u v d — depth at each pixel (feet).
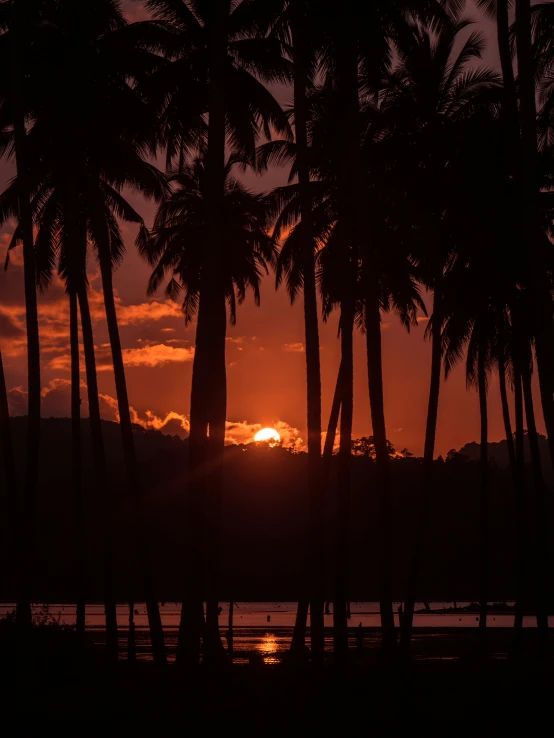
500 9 196.13
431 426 233.55
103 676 178.19
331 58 196.75
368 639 365.81
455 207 229.66
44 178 222.48
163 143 219.41
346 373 222.69
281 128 219.41
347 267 228.43
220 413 241.96
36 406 174.60
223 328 247.70
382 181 228.84
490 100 230.48
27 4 191.93
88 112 201.87
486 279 240.94
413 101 231.50
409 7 193.36
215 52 179.22
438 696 146.82
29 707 140.26
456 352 266.57
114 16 210.18
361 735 123.85
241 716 131.44
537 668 188.03
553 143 231.09
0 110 203.21
